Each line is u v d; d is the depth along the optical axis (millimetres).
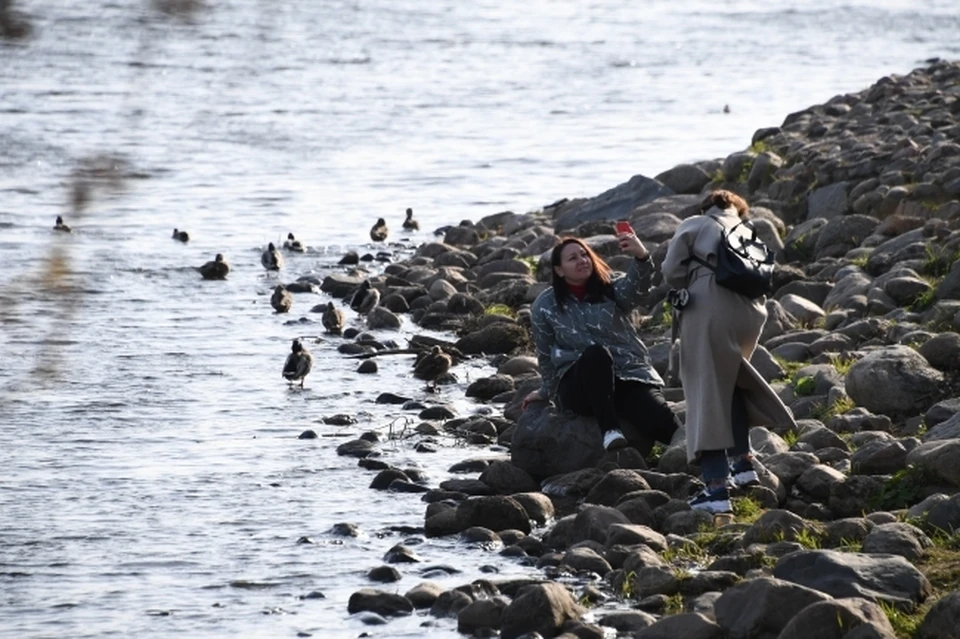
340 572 25062
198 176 80625
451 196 76688
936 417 29312
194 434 34812
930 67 74875
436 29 172250
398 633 22094
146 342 45219
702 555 24391
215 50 128250
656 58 150125
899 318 36688
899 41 167875
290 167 84562
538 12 196875
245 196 75688
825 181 51781
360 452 32812
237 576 24906
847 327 36375
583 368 29453
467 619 22047
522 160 88375
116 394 38562
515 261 52219
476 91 122250
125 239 63625
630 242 29922
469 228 62438
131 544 26656
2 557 25891
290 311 50781
